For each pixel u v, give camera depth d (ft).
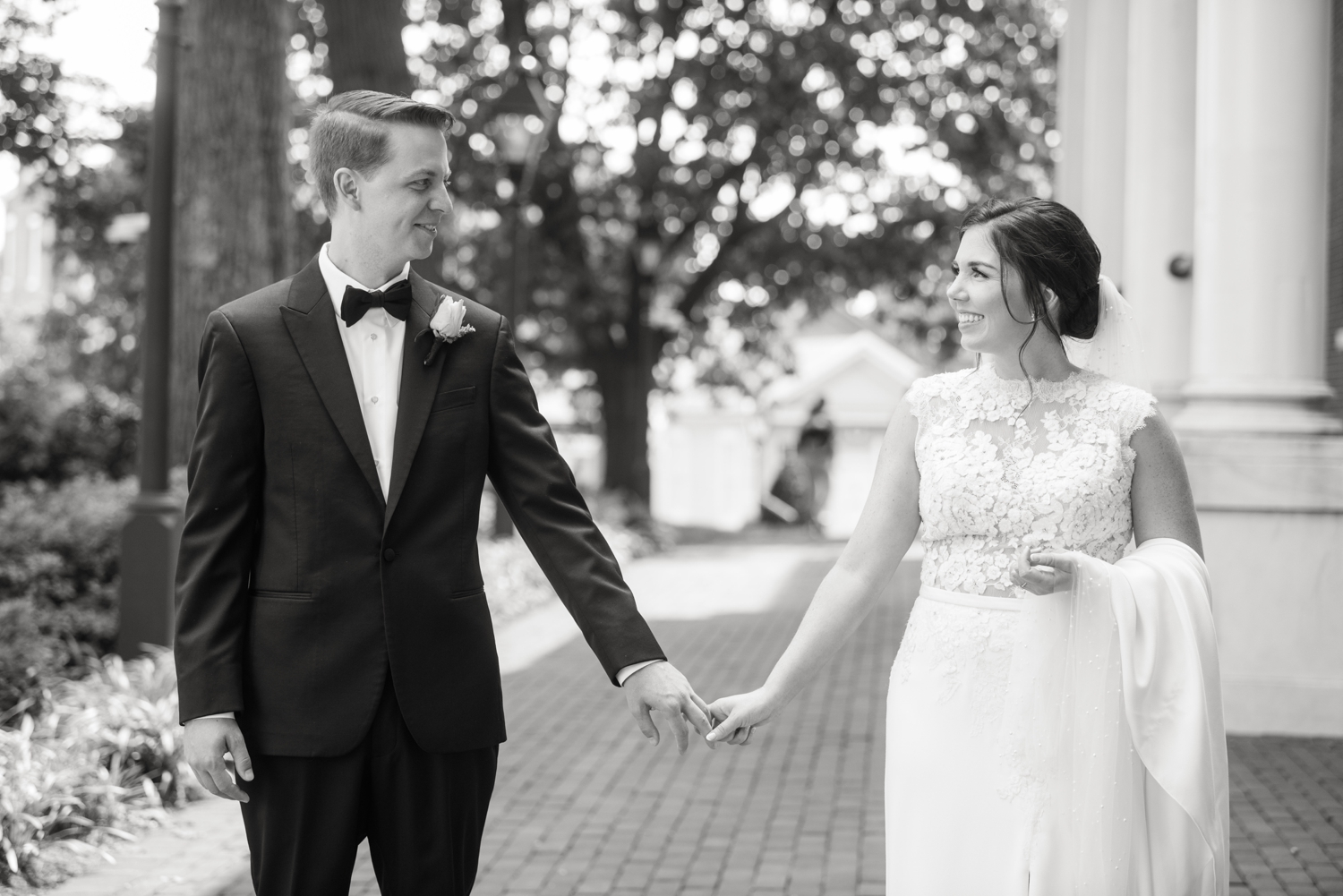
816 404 79.20
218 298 32.09
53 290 71.10
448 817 8.79
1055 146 63.93
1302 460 21.84
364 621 8.56
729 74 63.31
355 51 35.14
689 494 110.22
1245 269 22.36
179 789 18.12
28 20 49.47
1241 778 19.25
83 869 15.28
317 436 8.63
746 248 68.59
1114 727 8.62
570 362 70.95
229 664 8.43
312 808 8.50
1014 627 8.90
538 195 63.21
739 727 9.30
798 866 15.58
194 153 32.17
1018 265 8.95
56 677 22.68
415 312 8.98
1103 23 32.12
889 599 41.06
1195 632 8.61
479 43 62.18
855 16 62.23
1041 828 8.70
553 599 41.06
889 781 9.39
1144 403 8.98
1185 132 26.96
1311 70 22.27
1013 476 9.00
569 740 22.26
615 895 14.62
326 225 59.36
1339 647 21.91
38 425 45.11
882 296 77.10
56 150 53.47
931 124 63.77
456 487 8.86
